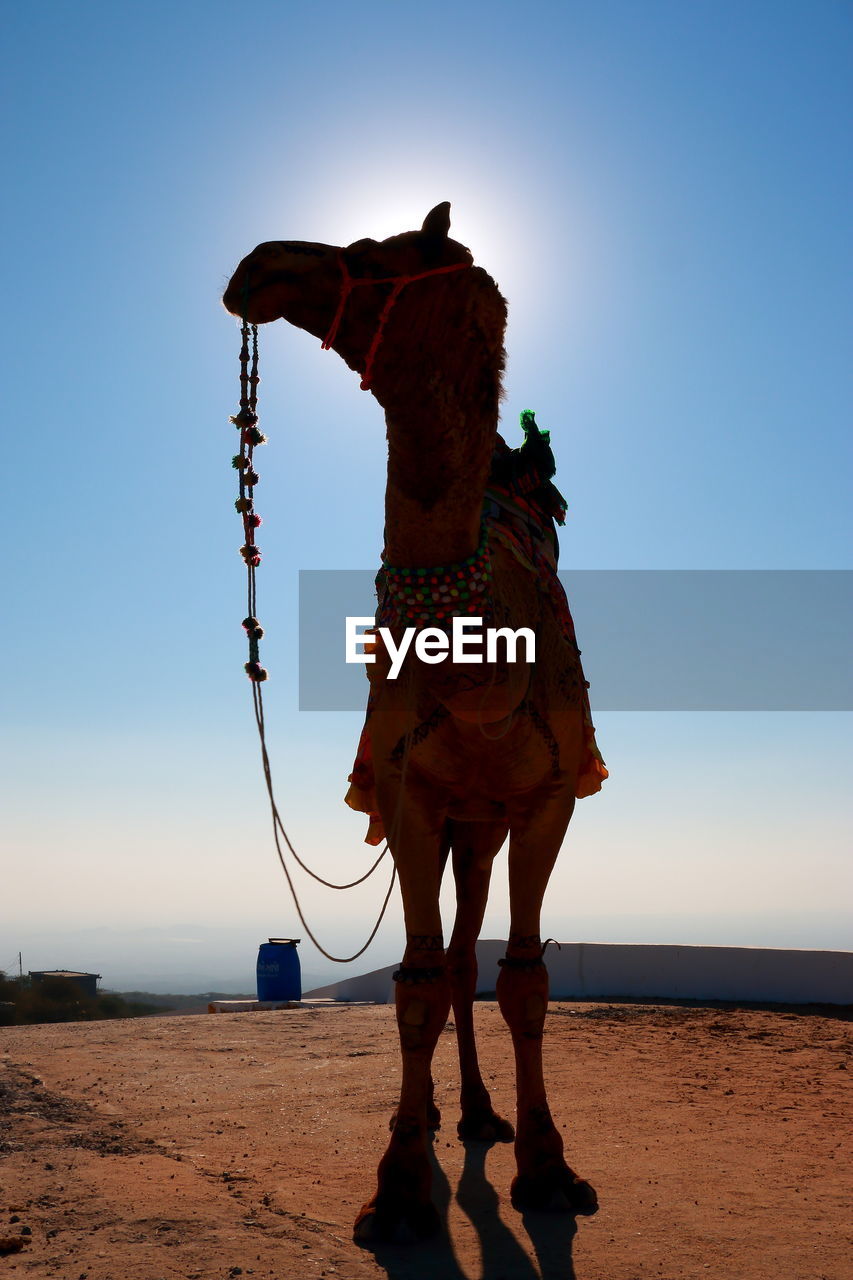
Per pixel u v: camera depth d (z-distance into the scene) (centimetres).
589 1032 875
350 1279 382
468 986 603
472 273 433
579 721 489
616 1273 386
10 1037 890
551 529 546
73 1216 447
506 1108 633
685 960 1090
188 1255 404
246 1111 629
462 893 612
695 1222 435
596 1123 593
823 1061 759
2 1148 554
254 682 479
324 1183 491
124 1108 636
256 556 469
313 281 429
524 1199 459
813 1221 434
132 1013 2614
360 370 437
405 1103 448
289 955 1334
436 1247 414
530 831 478
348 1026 930
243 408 458
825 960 1030
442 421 428
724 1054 784
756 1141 554
